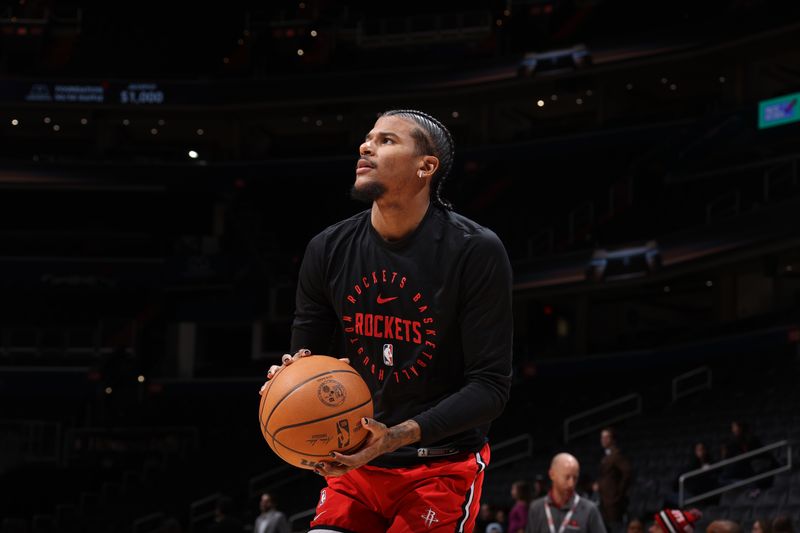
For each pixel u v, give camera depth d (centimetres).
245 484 2845
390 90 3631
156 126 4053
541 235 3538
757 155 2900
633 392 2700
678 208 3184
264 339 3722
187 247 3781
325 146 4147
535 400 2936
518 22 3678
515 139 3641
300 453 254
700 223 3072
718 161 2961
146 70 4128
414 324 285
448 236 285
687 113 3294
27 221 3769
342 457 253
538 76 3409
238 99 3750
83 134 4109
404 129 286
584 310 3331
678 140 3094
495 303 283
